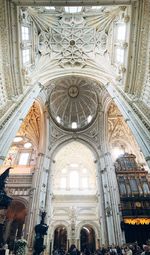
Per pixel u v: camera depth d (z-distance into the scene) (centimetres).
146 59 1344
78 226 2370
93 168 2966
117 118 2447
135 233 1653
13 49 1386
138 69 1438
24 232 1650
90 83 2388
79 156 2984
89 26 2052
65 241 2483
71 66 2206
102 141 2380
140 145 1147
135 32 1333
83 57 2161
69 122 2730
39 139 2420
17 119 1348
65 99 2709
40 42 2030
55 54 2130
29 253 1490
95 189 2759
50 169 2223
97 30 2045
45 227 1348
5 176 1130
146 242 1483
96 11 1936
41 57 2036
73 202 2594
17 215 2286
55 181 2866
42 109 2338
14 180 2133
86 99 2684
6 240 2047
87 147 2456
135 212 1741
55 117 2547
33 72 1892
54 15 1984
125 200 1841
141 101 1440
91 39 2102
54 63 2145
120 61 1755
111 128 2530
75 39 2130
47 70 2088
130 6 1262
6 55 1362
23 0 1184
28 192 2014
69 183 2853
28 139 2766
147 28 1255
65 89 2617
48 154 2319
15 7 1230
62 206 2556
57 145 2458
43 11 1908
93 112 2577
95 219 2422
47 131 2394
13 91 1519
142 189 1920
